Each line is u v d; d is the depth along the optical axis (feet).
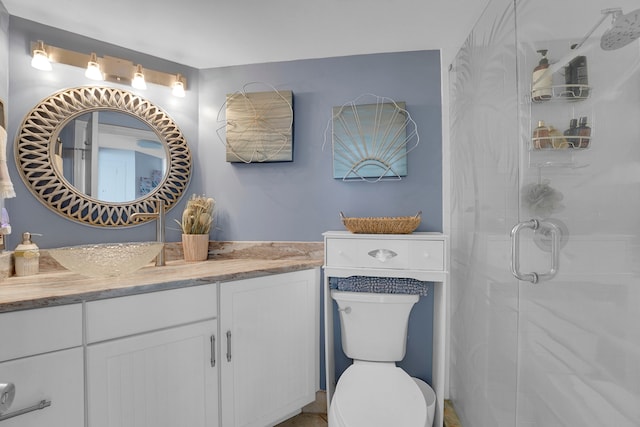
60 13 5.15
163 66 6.51
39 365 3.53
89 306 3.84
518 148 3.65
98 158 5.86
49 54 5.40
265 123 6.50
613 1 2.30
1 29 4.97
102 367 3.90
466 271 5.34
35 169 5.33
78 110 5.67
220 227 6.81
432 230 6.24
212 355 4.72
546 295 3.13
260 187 6.71
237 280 4.99
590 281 2.56
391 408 4.36
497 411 4.22
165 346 4.33
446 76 6.20
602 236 2.43
